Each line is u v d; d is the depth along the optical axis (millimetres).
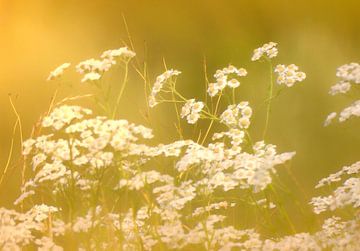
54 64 15398
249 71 12477
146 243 5766
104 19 17625
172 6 16656
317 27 13961
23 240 6090
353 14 13859
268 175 5406
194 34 15242
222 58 13859
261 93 11250
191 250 5766
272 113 10789
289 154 5492
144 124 9820
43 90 13297
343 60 12461
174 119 10852
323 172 9242
